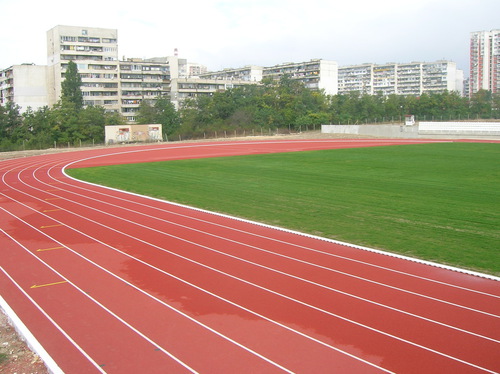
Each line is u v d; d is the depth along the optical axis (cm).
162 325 964
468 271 1255
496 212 1948
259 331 930
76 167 4034
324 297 1091
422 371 778
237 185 2789
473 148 5125
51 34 10269
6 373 804
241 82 12388
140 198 2417
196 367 805
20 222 1917
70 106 7719
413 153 4594
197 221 1877
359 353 839
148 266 1332
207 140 7781
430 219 1847
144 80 10769
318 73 14388
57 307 1066
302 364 807
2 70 10631
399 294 1105
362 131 8344
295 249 1476
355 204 2158
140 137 7462
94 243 1580
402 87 18788
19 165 4334
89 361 831
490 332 911
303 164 3803
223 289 1149
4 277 1273
